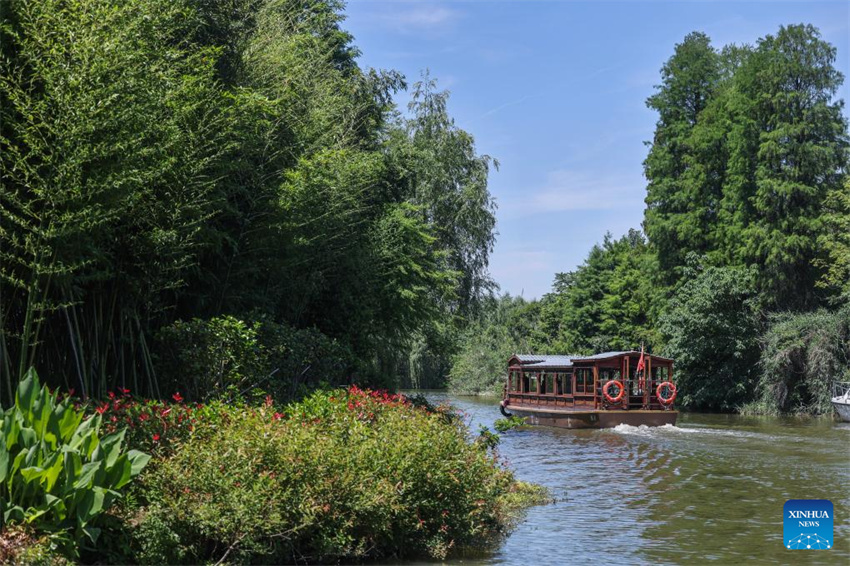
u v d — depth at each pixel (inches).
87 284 562.3
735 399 1908.2
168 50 564.1
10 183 473.4
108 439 362.0
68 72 442.9
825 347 1729.8
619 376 1625.2
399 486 438.0
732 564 452.4
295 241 821.9
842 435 1299.2
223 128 618.8
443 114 1748.3
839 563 456.4
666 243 2148.1
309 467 409.4
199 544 379.2
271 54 816.3
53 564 320.5
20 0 455.8
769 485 759.7
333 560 414.9
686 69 2309.3
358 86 1344.7
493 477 546.3
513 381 1791.3
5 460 331.6
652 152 2285.9
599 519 584.4
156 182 536.1
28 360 543.8
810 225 1857.8
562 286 3353.8
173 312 706.8
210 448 400.8
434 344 1512.1
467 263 1699.1
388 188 1314.0
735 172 2037.4
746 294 1940.2
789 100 1929.1
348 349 868.0
